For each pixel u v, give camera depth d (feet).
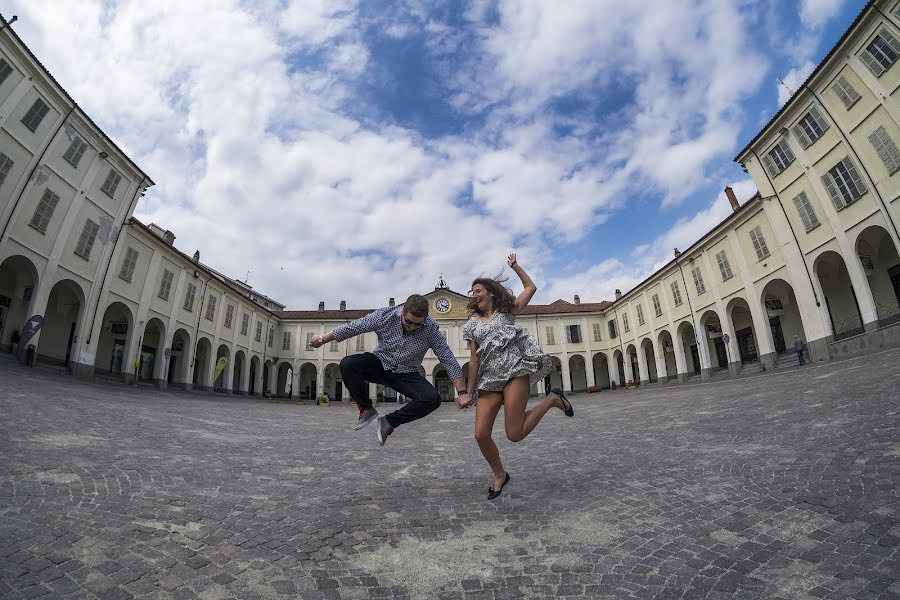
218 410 51.60
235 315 116.06
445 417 51.16
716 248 87.51
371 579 8.72
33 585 7.76
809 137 66.03
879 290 65.72
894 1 53.21
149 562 9.00
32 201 59.52
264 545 10.19
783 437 18.66
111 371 82.07
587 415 41.11
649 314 114.52
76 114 65.16
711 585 8.03
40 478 13.62
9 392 31.63
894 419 17.78
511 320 12.53
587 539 10.41
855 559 8.34
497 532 11.07
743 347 95.55
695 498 12.66
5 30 54.49
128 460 17.33
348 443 26.45
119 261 75.00
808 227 67.21
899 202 54.65
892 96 54.65
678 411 34.73
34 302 59.36
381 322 12.53
